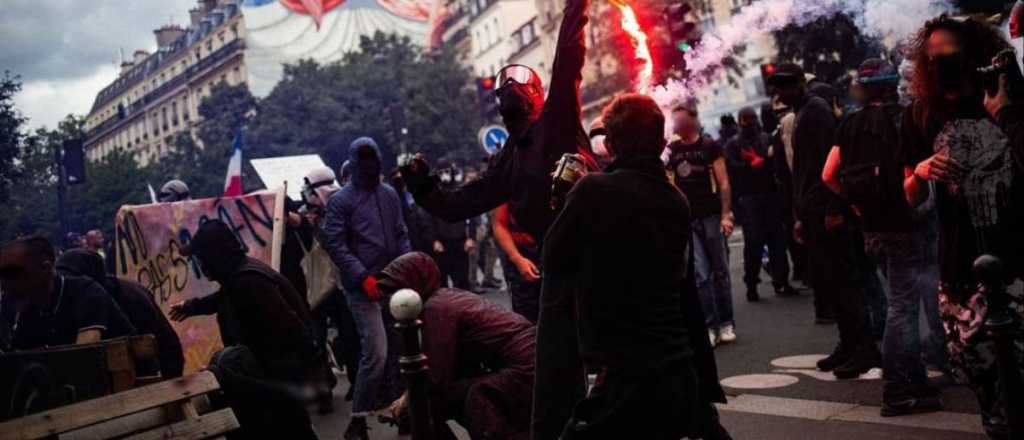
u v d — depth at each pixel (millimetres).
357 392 6234
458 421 4391
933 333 5809
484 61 90000
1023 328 3553
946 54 3697
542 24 74375
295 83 61969
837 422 5156
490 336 4258
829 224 6059
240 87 65750
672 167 7816
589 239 3205
